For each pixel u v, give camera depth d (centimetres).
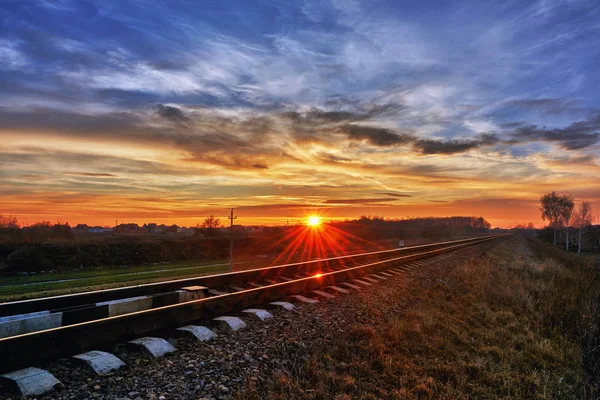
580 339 977
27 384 416
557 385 691
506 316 1091
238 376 504
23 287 1527
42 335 509
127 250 2667
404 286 1327
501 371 707
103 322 577
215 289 1082
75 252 2389
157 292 938
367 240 6075
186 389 454
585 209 7062
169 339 609
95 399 418
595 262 2966
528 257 3875
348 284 1226
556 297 1404
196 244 3203
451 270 1955
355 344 677
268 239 3931
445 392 580
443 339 799
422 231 9238
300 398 479
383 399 524
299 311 842
